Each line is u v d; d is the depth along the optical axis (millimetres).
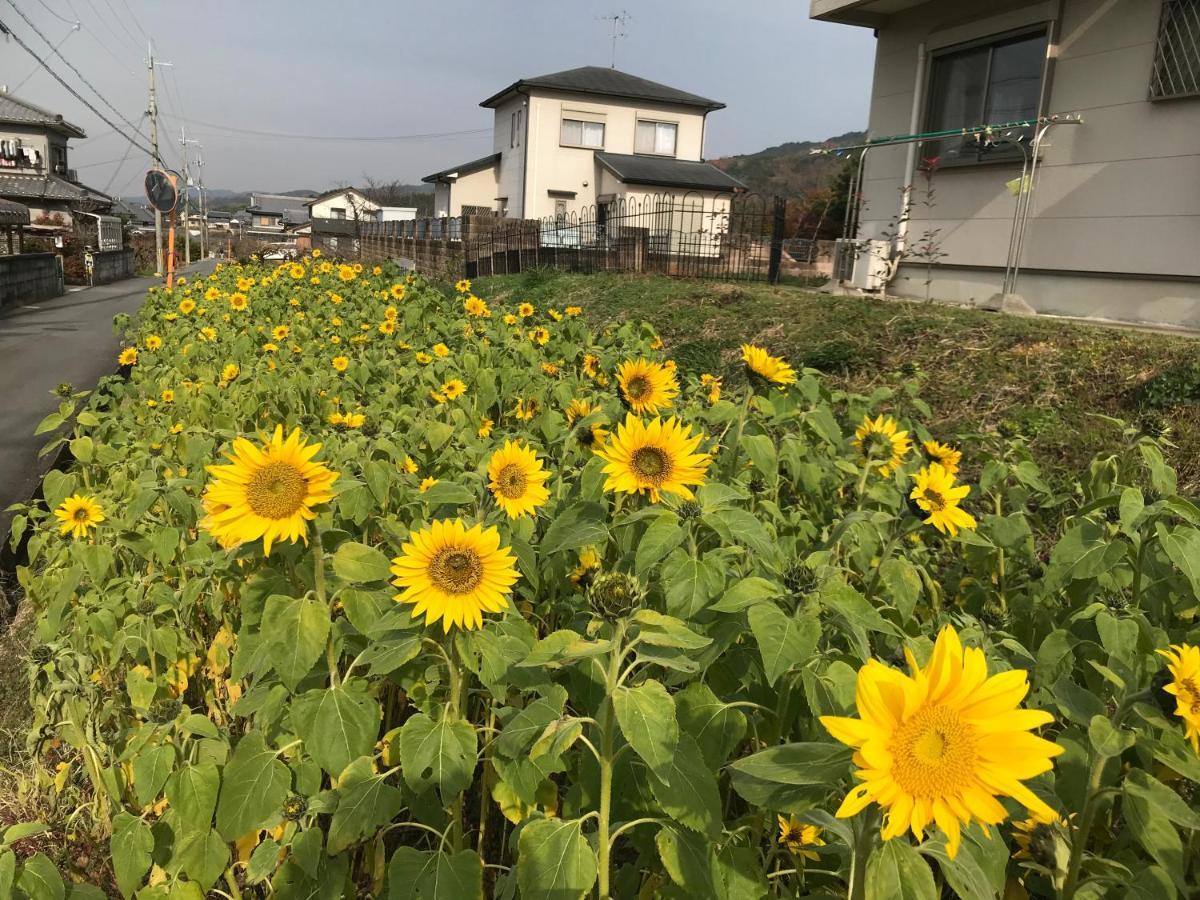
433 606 1840
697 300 10086
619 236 15258
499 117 36250
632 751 1892
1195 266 8148
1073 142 9203
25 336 16766
